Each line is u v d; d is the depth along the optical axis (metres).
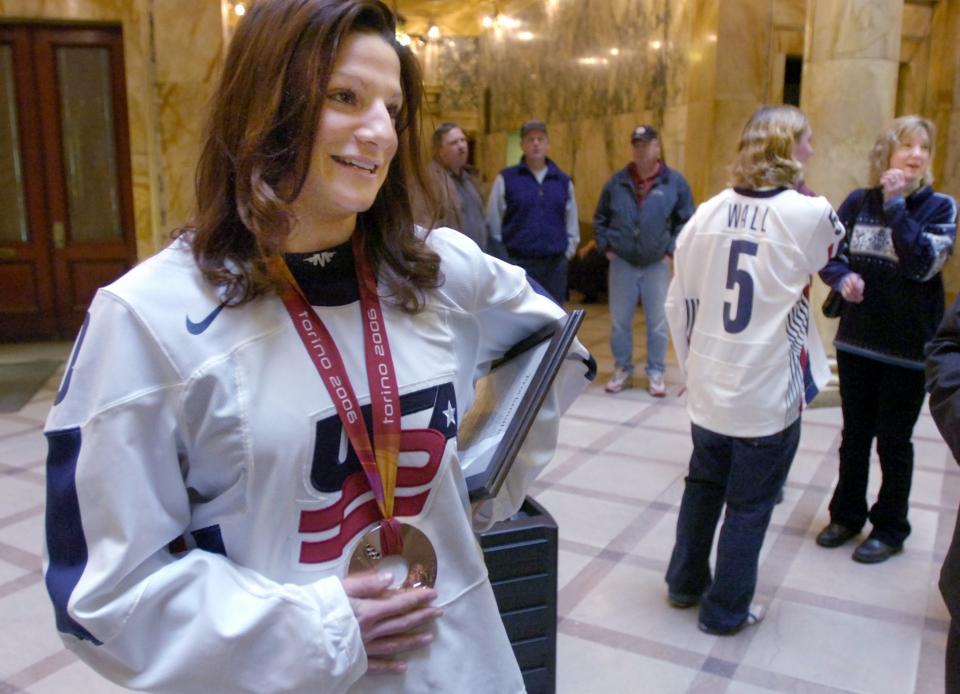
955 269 8.26
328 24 0.93
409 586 1.01
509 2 12.51
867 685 2.51
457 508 1.06
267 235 0.93
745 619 2.77
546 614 2.02
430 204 1.17
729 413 2.58
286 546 0.96
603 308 9.81
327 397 0.96
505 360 1.29
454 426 1.07
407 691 1.01
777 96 7.77
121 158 7.47
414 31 13.71
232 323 0.94
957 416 1.52
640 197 5.72
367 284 1.05
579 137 10.62
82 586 0.87
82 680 2.51
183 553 0.96
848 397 3.32
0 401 5.78
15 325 7.62
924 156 3.03
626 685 2.50
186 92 6.31
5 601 2.96
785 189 2.53
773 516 3.74
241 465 0.93
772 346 2.51
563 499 3.95
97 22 7.12
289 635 0.90
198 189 1.00
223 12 6.36
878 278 3.09
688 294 2.76
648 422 5.24
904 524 3.30
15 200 7.46
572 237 6.08
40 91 7.27
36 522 3.66
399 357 1.04
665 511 3.82
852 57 5.10
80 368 0.91
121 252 7.63
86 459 0.88
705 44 7.68
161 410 0.91
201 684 0.89
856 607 2.96
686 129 8.13
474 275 1.18
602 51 9.88
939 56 8.16
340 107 0.96
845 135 5.17
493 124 13.50
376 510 1.00
